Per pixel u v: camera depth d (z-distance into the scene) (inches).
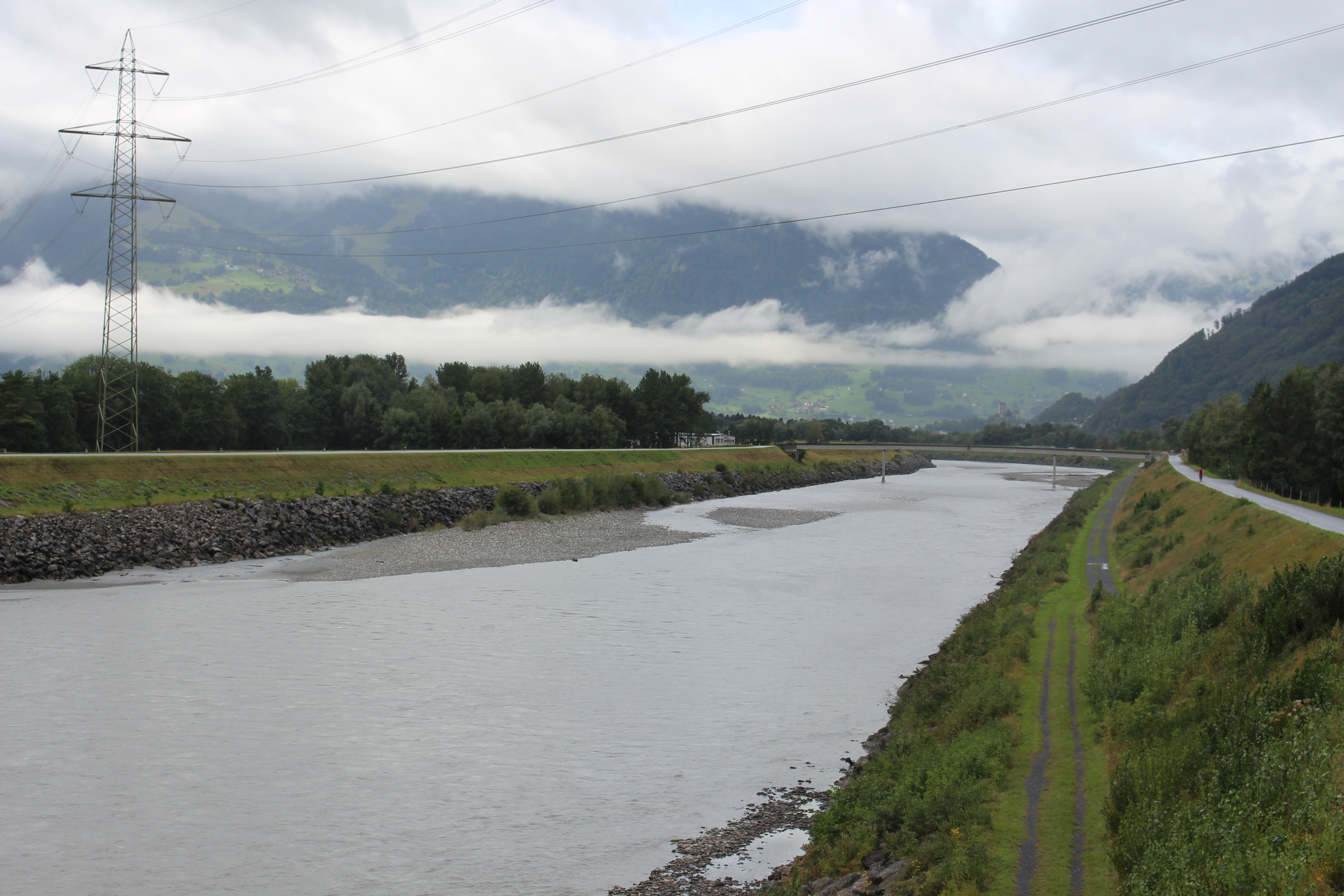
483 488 4493.1
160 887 906.7
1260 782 778.2
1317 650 1059.9
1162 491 4288.9
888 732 1366.9
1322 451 3732.8
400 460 4498.0
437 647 1846.7
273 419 5639.8
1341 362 4473.4
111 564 2603.3
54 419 4252.0
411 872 943.0
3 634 1865.2
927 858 840.3
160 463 3376.0
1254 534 2101.4
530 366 7869.1
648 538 3750.0
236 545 2950.3
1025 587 2346.2
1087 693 1354.6
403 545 3326.8
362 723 1390.3
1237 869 655.8
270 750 1274.6
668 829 1049.5
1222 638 1282.0
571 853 984.9
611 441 7091.5
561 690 1577.3
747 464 7726.4
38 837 1007.6
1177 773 874.1
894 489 7564.0
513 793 1148.5
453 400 7066.9
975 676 1448.1
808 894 850.8
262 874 935.0
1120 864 763.4
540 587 2549.2
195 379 5310.0
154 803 1099.9
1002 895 761.0
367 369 6978.4
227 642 1845.5
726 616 2206.0
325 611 2169.0
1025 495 6865.2
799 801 1130.7
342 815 1077.1
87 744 1277.1
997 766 1044.5
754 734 1374.3
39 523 2608.3
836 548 3540.8
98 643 1806.1
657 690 1589.6
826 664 1779.0
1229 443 5201.8
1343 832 655.8
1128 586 2379.4
